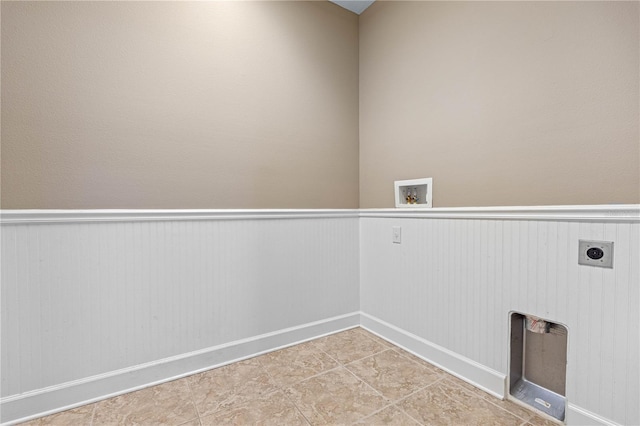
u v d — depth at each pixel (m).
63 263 1.47
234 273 1.92
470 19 1.71
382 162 2.28
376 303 2.32
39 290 1.42
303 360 1.93
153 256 1.68
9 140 1.37
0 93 1.35
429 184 1.93
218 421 1.39
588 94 1.28
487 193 1.64
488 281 1.61
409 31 2.07
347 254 2.42
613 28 1.21
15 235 1.37
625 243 1.17
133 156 1.63
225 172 1.90
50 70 1.44
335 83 2.37
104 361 1.56
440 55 1.87
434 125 1.91
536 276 1.42
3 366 1.36
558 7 1.36
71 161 1.49
